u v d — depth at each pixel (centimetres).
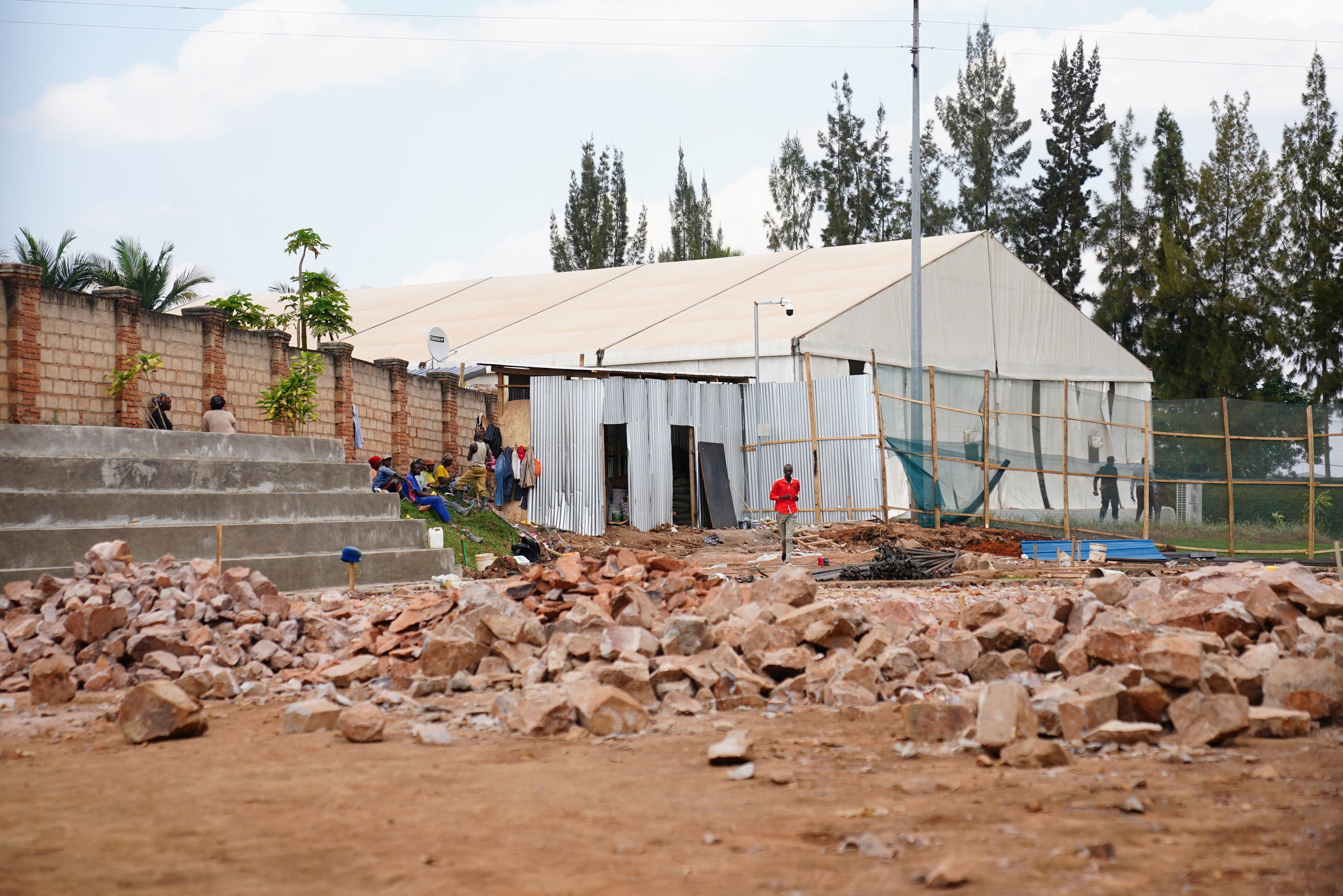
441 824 459
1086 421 2677
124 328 1908
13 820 471
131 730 685
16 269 1731
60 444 1579
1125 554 2138
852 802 495
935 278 3631
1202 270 5125
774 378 3023
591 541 2450
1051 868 387
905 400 2658
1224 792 500
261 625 1041
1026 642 850
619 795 513
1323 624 879
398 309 4484
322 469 1909
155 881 379
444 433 2856
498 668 898
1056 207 6269
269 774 571
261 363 2236
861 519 2716
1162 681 664
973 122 6456
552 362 3338
